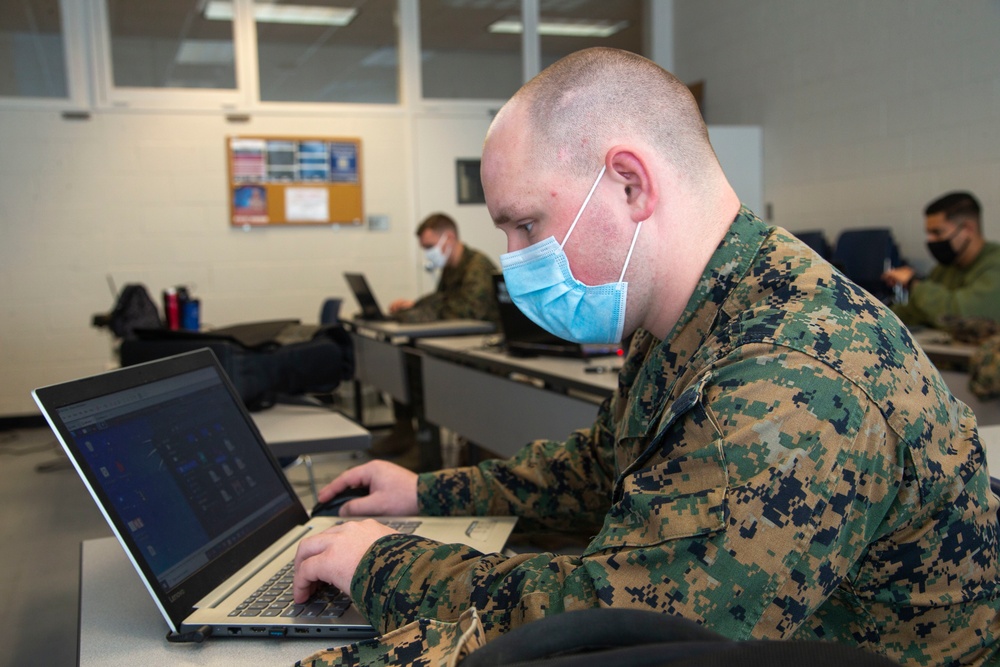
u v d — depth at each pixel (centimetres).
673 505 64
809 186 510
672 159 77
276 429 167
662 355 80
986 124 388
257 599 82
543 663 33
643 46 675
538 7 639
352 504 107
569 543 103
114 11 553
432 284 621
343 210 599
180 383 99
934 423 68
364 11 603
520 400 267
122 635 77
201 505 89
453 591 70
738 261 77
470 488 106
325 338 200
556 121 76
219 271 579
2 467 439
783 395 63
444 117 620
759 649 32
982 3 387
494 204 81
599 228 77
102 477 77
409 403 384
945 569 69
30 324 547
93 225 555
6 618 250
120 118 556
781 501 61
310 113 592
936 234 362
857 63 465
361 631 75
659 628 38
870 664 32
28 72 541
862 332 68
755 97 557
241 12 573
